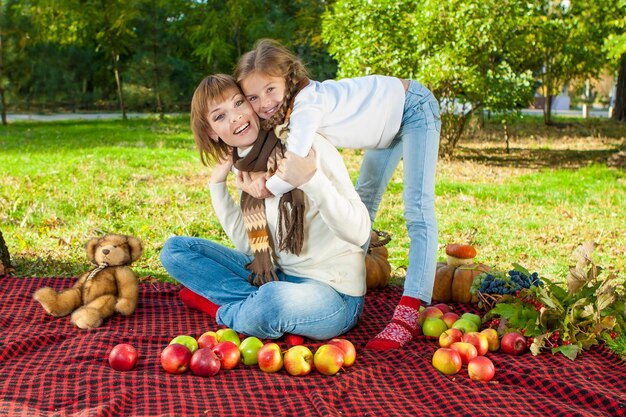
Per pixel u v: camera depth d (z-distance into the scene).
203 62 27.97
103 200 8.77
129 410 3.13
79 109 34.59
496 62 15.13
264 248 4.17
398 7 13.18
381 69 13.19
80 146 15.88
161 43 27.55
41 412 3.10
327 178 3.90
